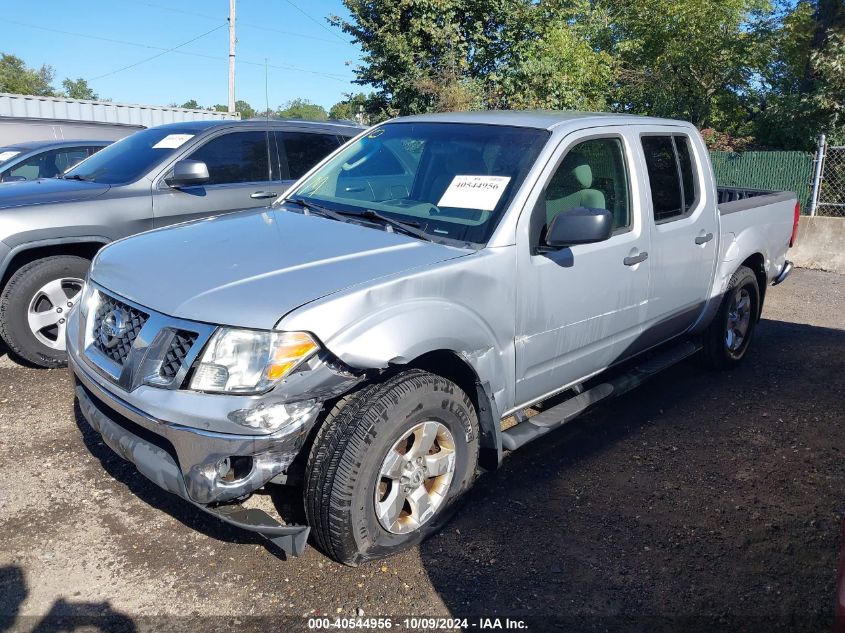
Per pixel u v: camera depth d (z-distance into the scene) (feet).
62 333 17.11
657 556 10.68
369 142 14.58
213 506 9.18
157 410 8.81
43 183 18.31
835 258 35.68
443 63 52.65
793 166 40.04
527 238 11.32
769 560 10.68
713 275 16.70
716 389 17.65
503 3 53.62
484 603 9.52
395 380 9.71
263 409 8.63
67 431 13.87
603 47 79.56
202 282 9.50
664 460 13.78
